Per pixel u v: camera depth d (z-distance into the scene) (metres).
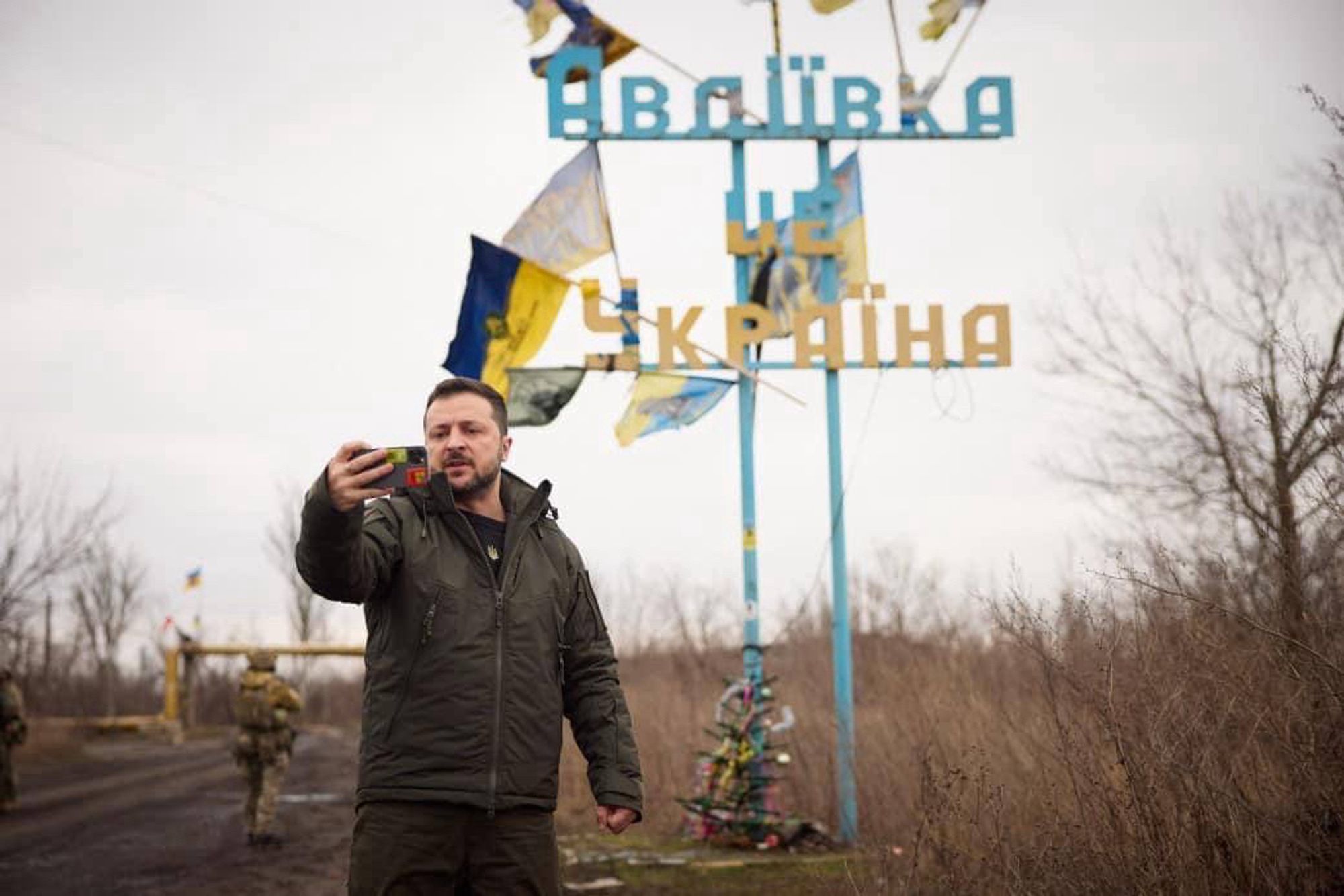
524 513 4.18
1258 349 10.27
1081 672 5.93
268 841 12.62
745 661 11.14
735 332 10.98
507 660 3.97
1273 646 5.47
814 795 11.29
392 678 3.92
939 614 10.89
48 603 34.44
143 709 70.00
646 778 12.70
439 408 4.19
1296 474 5.69
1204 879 5.02
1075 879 5.43
